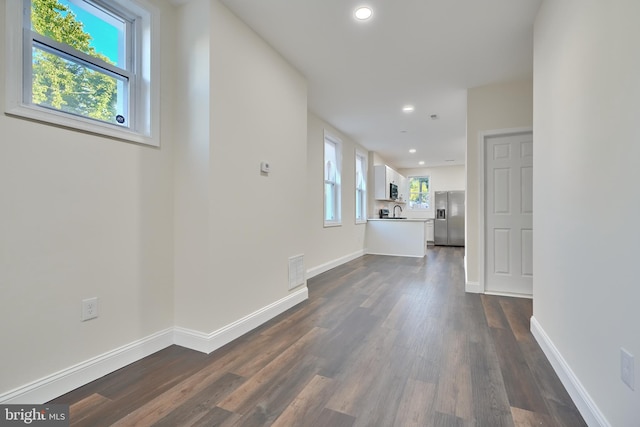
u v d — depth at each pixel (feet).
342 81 11.44
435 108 14.28
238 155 7.79
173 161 7.28
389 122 16.56
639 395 3.37
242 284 7.95
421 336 7.82
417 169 32.78
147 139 6.66
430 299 11.11
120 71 6.39
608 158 4.10
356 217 21.34
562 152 5.80
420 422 4.61
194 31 7.06
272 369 6.17
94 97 6.00
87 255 5.63
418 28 8.18
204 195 6.92
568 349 5.46
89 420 4.63
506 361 6.50
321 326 8.48
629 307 3.59
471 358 6.64
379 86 11.91
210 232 6.92
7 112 4.61
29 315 4.86
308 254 14.83
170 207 7.22
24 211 4.79
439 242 30.25
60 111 5.34
